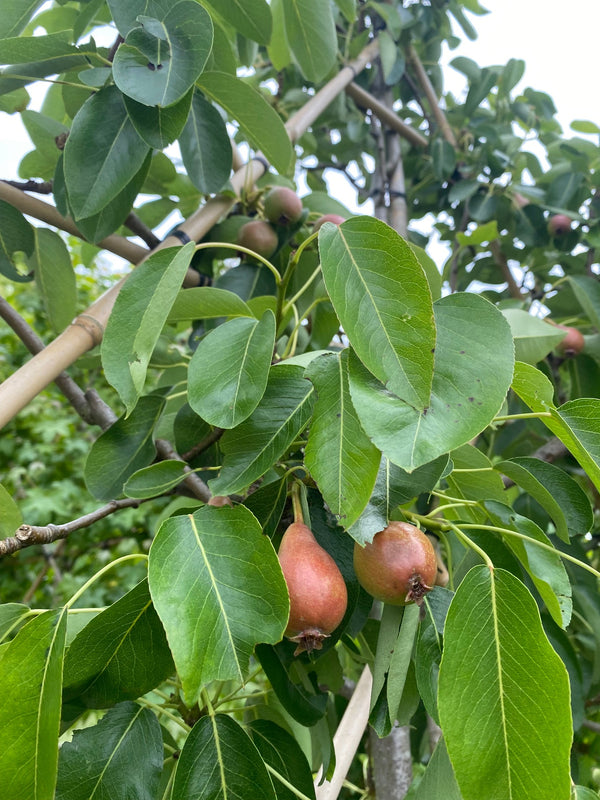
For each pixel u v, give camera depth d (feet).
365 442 0.86
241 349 1.03
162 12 1.21
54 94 2.02
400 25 2.54
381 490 0.94
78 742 0.97
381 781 1.51
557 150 2.84
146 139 1.16
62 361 1.23
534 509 2.01
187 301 1.25
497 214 2.64
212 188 1.52
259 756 0.92
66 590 4.09
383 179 2.59
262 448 0.98
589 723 1.85
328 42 1.88
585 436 0.96
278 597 0.84
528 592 0.86
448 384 0.86
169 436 1.75
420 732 1.97
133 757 0.98
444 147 2.67
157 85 1.11
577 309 2.35
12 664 0.85
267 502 1.07
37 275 1.73
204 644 0.80
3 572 4.45
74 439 4.69
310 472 0.87
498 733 0.80
